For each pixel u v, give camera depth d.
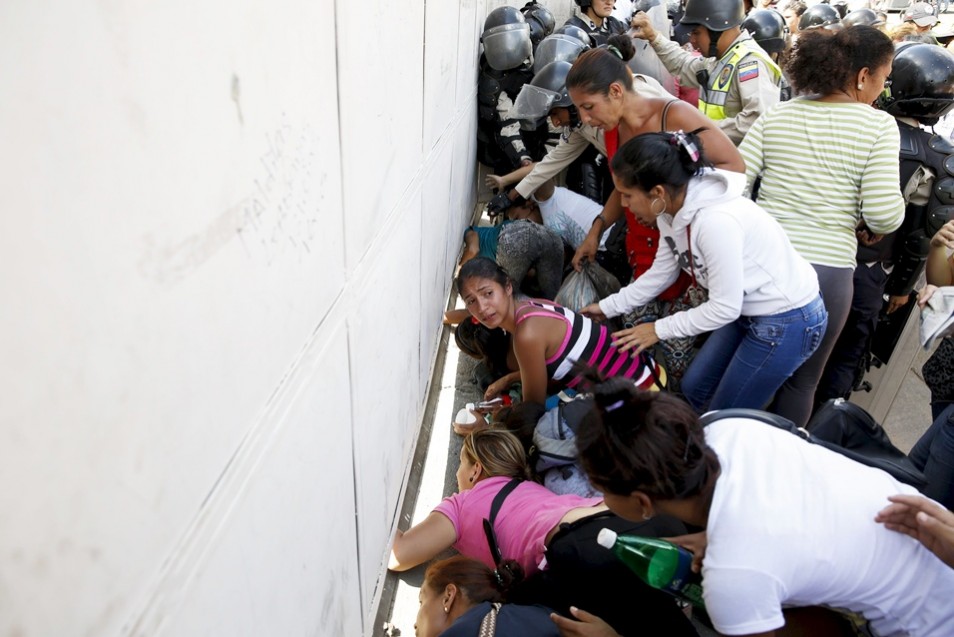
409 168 1.63
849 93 1.92
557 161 2.88
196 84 0.51
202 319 0.55
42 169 0.34
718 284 1.73
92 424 0.41
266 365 0.71
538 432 1.87
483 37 3.43
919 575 0.98
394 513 1.76
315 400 0.91
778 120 2.01
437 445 2.35
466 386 2.71
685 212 1.71
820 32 1.95
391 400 1.57
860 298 2.26
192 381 0.54
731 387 1.95
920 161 2.02
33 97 0.33
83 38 0.37
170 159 0.47
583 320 2.04
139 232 0.44
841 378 2.43
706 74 3.11
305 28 0.77
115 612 0.45
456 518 1.75
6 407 0.33
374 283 1.26
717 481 0.97
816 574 0.94
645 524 1.38
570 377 2.05
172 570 0.53
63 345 0.37
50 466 0.37
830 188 1.91
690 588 1.21
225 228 0.58
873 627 1.03
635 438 0.91
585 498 1.69
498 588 1.48
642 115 1.97
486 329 2.49
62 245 0.36
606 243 2.83
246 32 0.60
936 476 1.70
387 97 1.29
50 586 0.38
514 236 2.67
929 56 2.01
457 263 3.45
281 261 0.73
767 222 1.74
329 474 1.02
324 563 1.03
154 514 0.49
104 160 0.40
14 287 0.33
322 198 0.88
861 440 1.24
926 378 1.83
